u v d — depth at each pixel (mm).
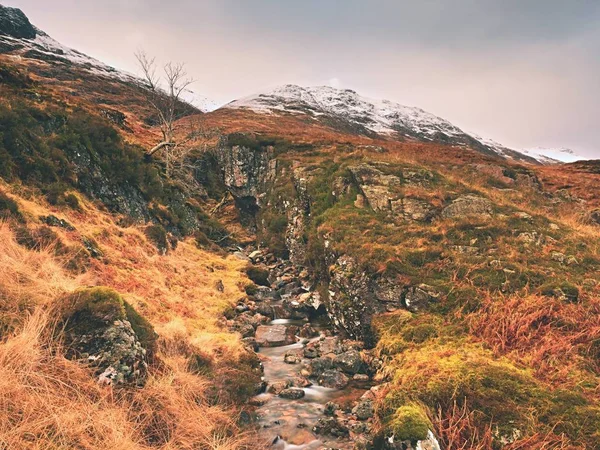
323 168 26688
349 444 7191
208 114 85625
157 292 13211
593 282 11773
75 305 6695
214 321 13312
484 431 6332
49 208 13656
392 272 13188
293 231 24734
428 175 22125
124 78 108312
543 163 136125
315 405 8875
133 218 19359
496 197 20672
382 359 10648
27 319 6336
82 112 21328
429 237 15711
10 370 5164
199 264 20797
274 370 11008
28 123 16250
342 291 14320
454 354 9133
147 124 62031
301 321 16469
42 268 8789
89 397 5594
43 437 4645
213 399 7676
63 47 119000
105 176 19250
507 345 9352
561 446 5852
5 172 13203
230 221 34406
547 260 13734
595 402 6848
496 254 14117
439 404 6953
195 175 37812
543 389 7152
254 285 20312
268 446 7047
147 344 7570
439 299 11859
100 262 12398
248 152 34406
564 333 9391
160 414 6180
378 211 19062
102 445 4984
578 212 22859
